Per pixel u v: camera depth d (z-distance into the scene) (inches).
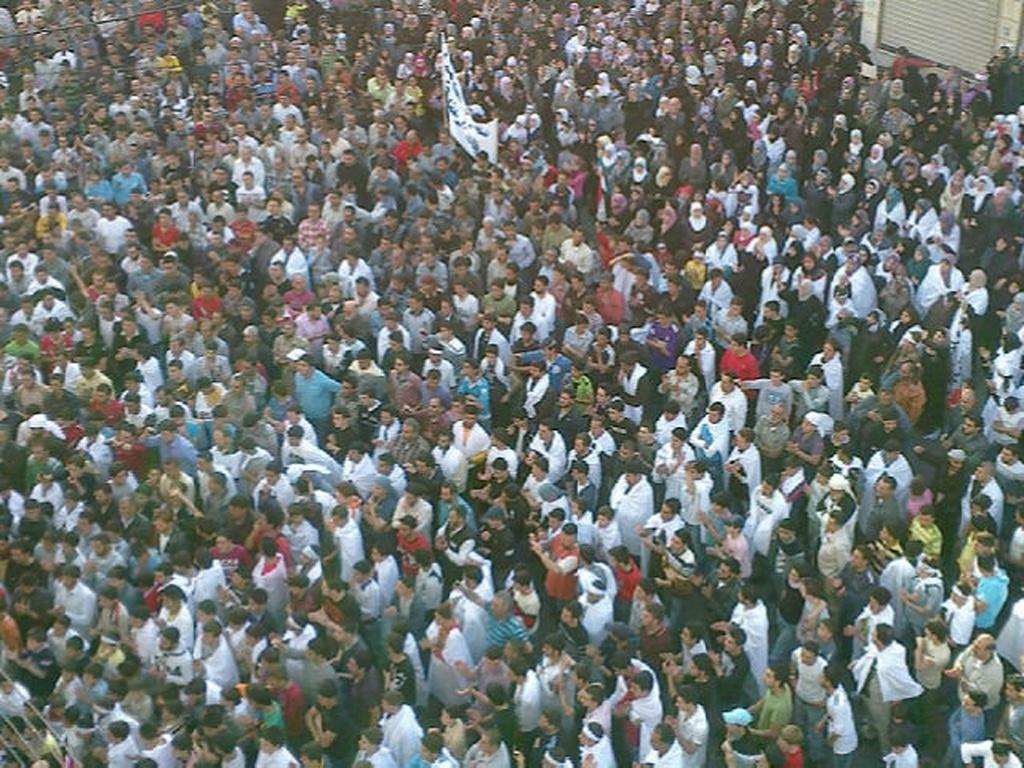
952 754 572.1
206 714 527.8
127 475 661.3
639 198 909.8
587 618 588.7
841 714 553.3
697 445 688.4
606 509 636.1
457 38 1095.0
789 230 871.7
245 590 605.6
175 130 983.0
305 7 1165.1
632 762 557.9
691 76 1050.7
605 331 751.1
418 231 845.8
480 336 764.0
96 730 548.4
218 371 747.4
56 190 919.0
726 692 579.8
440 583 615.2
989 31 1154.7
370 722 560.7
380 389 730.2
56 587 612.4
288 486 652.1
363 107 1017.5
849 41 1118.4
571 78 1043.3
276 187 924.0
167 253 842.2
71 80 1048.2
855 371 772.6
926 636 571.2
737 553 626.2
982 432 699.4
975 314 795.4
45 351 759.1
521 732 561.0
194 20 1133.1
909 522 642.8
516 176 917.2
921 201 887.1
